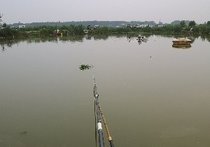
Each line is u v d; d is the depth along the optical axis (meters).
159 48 63.75
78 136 17.56
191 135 17.55
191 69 37.12
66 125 19.30
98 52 58.12
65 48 67.12
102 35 117.06
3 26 107.56
